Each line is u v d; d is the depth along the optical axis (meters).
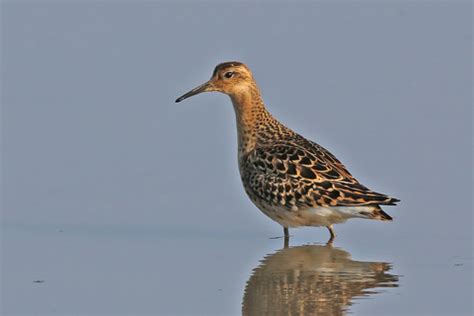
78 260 15.67
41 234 17.08
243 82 18.00
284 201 16.89
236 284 14.52
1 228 17.39
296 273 15.03
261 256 16.02
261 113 18.03
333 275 14.92
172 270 15.20
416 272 15.00
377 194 16.31
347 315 13.20
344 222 17.05
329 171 16.77
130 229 17.42
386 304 13.60
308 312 13.31
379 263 15.53
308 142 17.62
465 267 15.26
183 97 18.22
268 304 13.66
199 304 13.70
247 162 17.69
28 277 14.86
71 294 14.11
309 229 17.75
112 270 15.20
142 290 14.28
